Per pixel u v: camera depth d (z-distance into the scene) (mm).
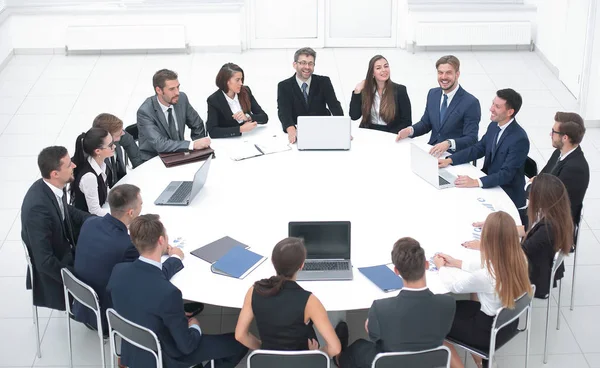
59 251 4414
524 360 4520
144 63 9672
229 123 5969
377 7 10172
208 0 9875
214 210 4727
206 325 4789
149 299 3623
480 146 5398
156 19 9922
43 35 9898
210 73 9359
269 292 3496
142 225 3643
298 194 4926
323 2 10125
